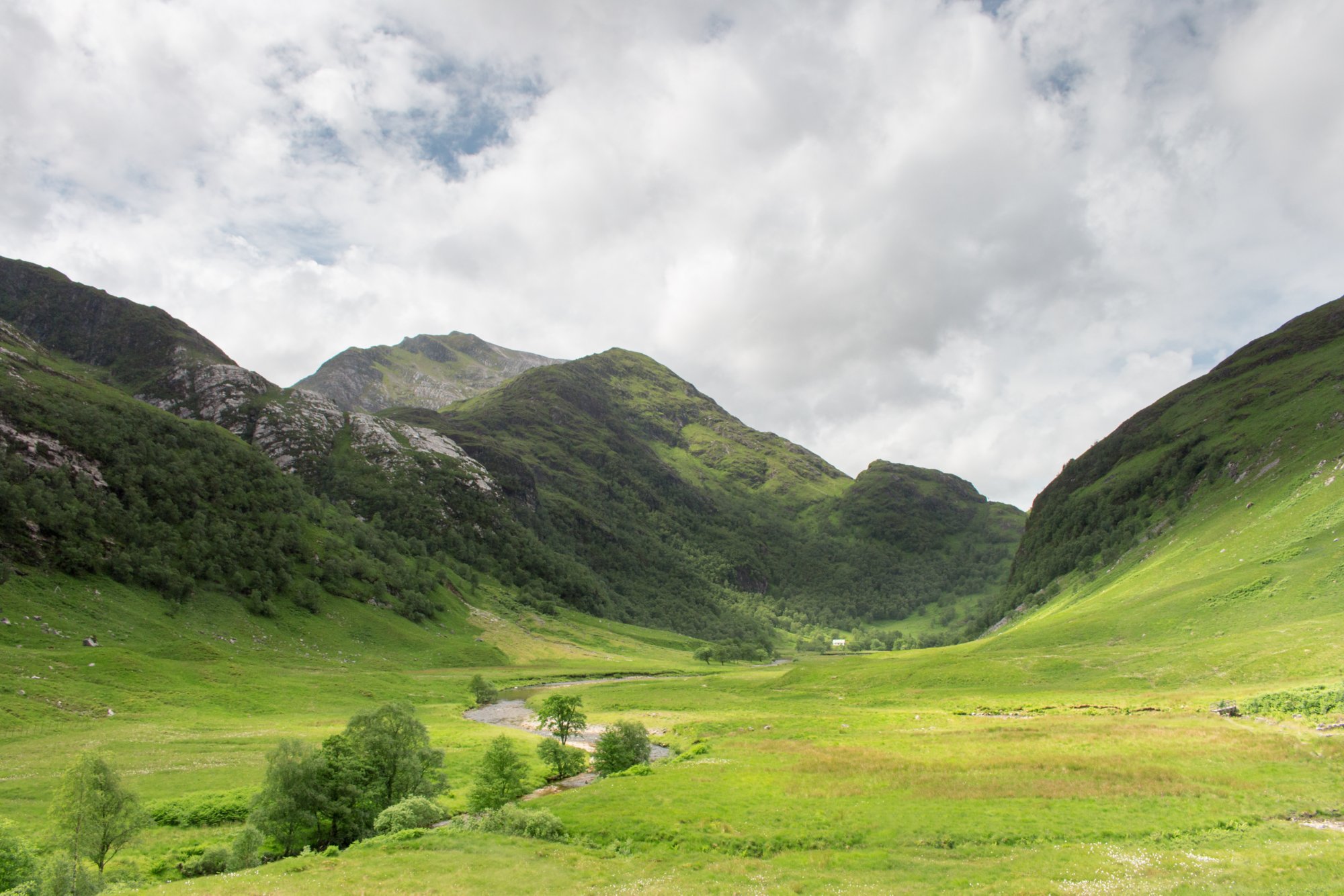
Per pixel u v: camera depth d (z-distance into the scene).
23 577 141.88
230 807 56.47
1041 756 58.62
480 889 33.06
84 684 100.81
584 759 78.12
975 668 119.88
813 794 51.88
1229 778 48.53
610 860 38.94
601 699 143.62
